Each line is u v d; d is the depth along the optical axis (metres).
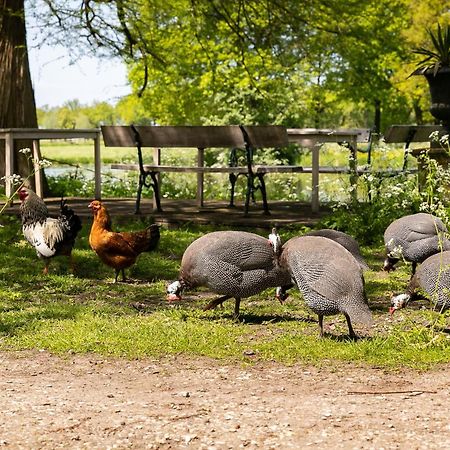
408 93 34.28
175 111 33.81
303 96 30.52
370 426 4.93
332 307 6.88
